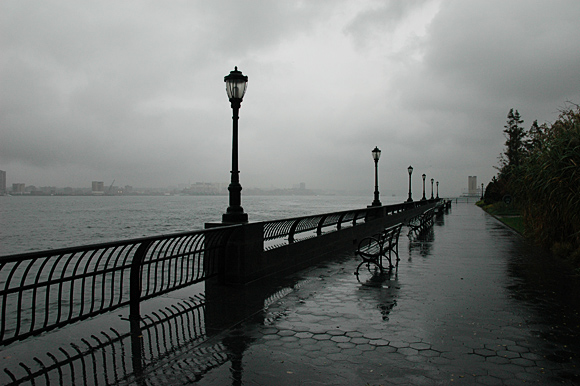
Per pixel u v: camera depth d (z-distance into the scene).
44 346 5.08
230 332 5.66
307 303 7.23
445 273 10.17
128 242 6.02
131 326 5.88
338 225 15.57
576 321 6.20
